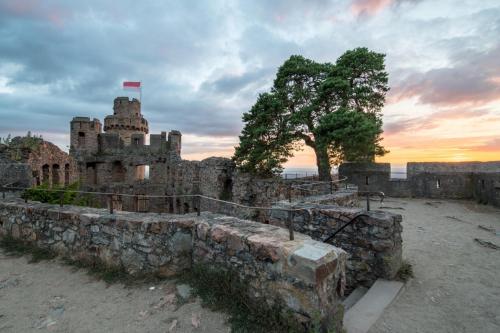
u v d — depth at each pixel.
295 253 3.22
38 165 15.42
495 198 13.69
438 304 4.36
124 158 33.41
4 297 4.38
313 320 2.99
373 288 4.79
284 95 18.47
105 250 5.34
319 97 17.73
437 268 5.89
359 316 3.91
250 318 3.48
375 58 17.45
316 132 16.67
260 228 4.32
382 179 19.31
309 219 6.46
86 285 4.76
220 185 19.75
